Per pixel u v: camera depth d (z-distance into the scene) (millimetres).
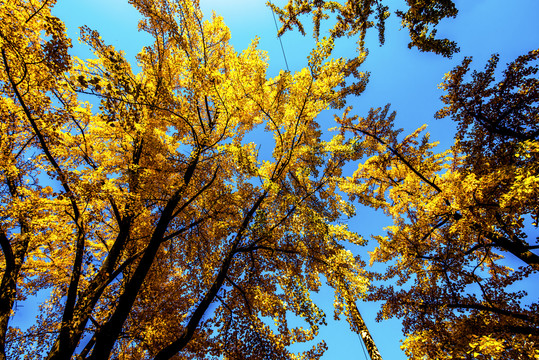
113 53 4352
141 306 5828
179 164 5699
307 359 4320
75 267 4156
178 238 6766
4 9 3104
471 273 6234
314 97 5289
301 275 5926
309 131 6270
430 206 6301
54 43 3248
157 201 5590
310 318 4582
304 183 6820
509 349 4379
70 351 3490
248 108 6133
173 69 6082
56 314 5527
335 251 5805
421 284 6820
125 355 5469
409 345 5734
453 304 5996
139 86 4652
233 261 6004
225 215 6266
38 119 3891
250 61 5348
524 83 5527
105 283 4328
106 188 3975
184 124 5742
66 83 3824
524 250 5395
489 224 5094
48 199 4105
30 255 5355
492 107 6000
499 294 5832
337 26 5012
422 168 7887
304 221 6168
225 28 6547
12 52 3201
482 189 5027
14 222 4094
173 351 3805
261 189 6520
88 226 5000
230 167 6750
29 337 4391
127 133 4988
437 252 6809
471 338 5086
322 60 4812
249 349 4648
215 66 6711
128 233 5281
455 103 6445
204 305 4594
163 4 5320
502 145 6047
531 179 3684
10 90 3924
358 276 5797
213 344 4871
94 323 4496
